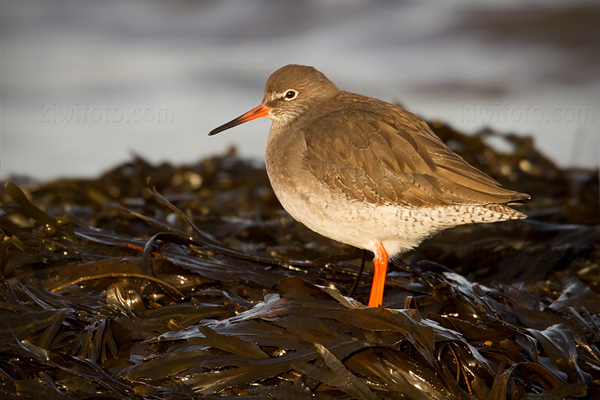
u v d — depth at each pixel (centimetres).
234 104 2091
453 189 816
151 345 718
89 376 650
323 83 989
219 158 1677
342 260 929
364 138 841
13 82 2166
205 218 1216
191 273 855
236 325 706
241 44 2544
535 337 714
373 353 681
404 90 2200
